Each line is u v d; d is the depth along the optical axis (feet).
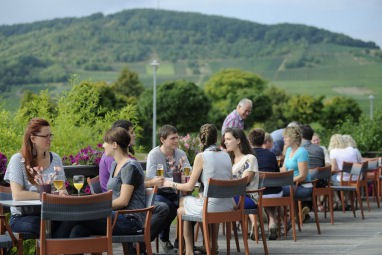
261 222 25.98
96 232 20.20
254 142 31.12
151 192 21.33
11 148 32.96
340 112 283.59
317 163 36.94
